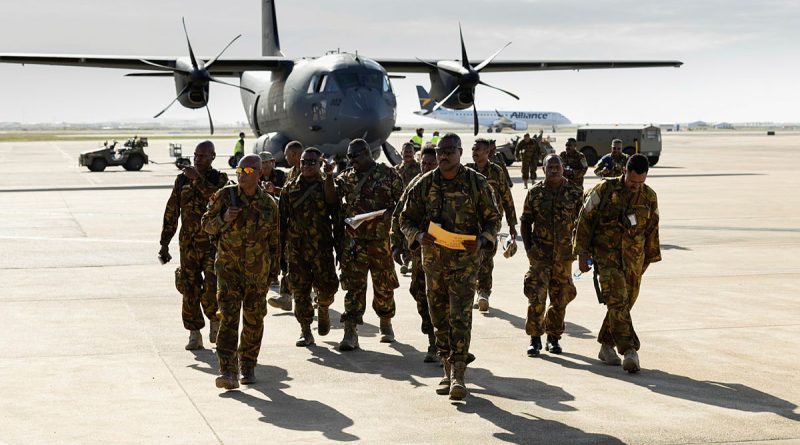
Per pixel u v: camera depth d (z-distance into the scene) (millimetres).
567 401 6418
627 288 7391
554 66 36062
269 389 6801
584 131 44344
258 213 6848
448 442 5508
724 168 40688
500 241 15602
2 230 17156
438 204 6641
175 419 5977
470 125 155125
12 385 6770
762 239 15797
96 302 10148
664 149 67562
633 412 6121
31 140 123875
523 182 31953
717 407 6211
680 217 19547
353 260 8102
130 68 32906
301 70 28453
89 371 7223
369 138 27062
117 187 29406
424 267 6719
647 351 7879
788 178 32969
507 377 7129
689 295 10492
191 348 8008
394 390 6781
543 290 7797
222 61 30250
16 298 10352
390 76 33969
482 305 9742
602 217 7297
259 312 6926
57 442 5465
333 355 7953
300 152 9625
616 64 36500
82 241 15570
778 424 5812
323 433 5695
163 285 11273
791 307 9750
